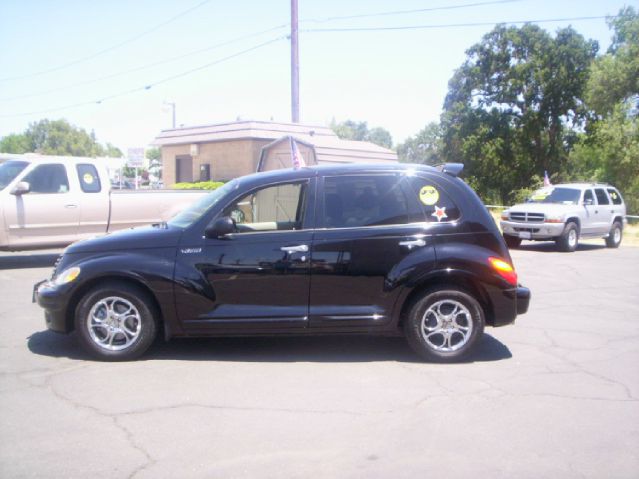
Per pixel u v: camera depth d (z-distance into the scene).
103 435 4.39
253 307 6.04
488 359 6.36
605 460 4.10
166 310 5.98
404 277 6.03
